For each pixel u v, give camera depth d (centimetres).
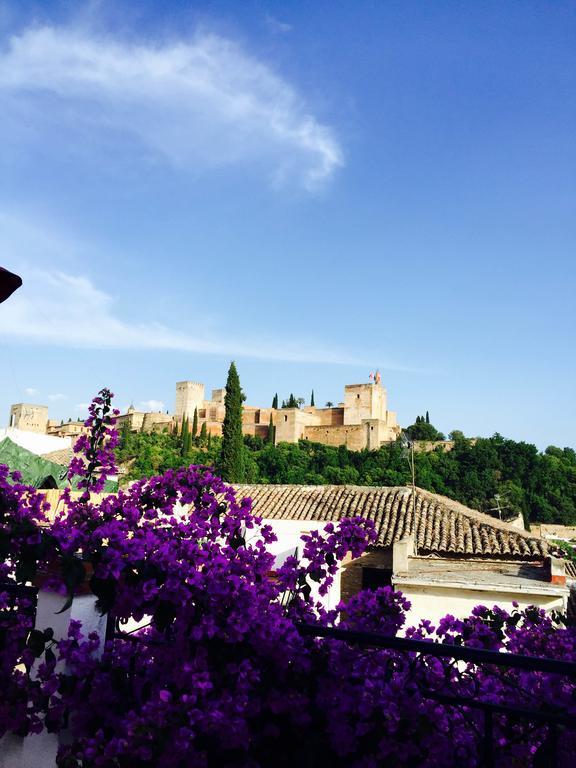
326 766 257
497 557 1348
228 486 366
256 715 254
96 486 393
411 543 1347
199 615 262
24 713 281
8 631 306
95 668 282
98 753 248
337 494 1739
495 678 298
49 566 304
